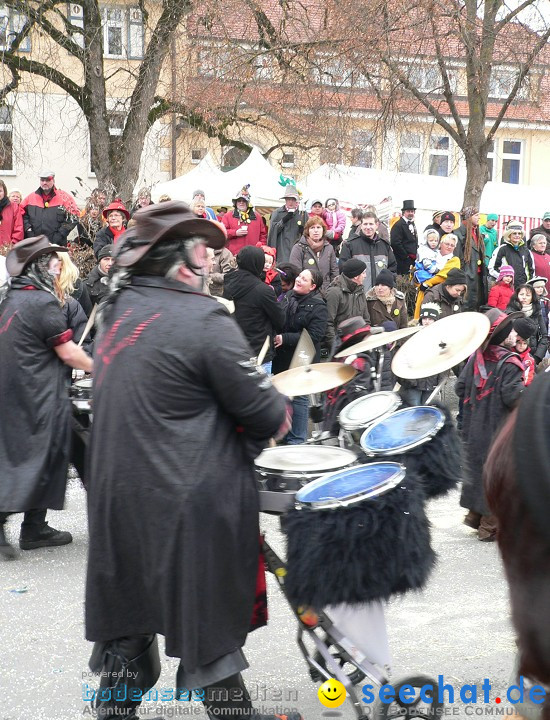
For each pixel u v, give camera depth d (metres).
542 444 1.57
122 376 2.73
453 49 15.27
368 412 3.73
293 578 2.82
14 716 3.50
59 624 4.48
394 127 16.22
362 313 8.93
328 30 16.36
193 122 19.83
